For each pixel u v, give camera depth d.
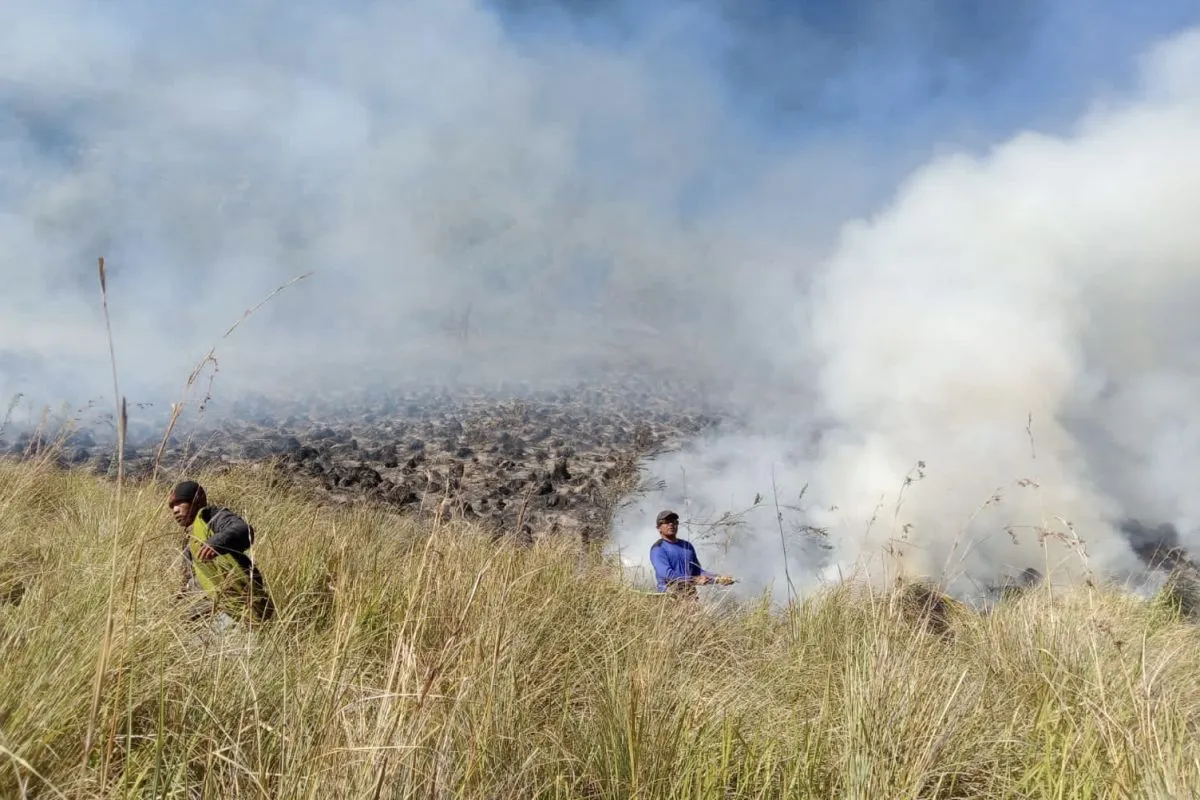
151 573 4.65
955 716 3.94
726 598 7.40
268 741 3.31
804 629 6.43
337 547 6.09
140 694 3.38
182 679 3.52
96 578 4.32
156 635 3.66
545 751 3.77
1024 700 4.60
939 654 5.52
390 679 3.10
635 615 5.96
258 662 3.84
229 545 5.12
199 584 5.00
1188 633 6.80
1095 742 3.73
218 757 3.05
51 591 4.25
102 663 2.66
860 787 3.43
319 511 8.72
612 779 3.57
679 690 4.21
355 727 3.21
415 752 3.04
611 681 4.18
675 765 3.62
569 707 4.42
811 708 4.56
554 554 6.97
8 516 6.57
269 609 5.19
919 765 3.54
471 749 3.14
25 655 3.31
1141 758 3.52
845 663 4.74
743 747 3.87
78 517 7.68
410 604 3.48
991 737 4.05
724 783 3.58
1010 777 3.80
